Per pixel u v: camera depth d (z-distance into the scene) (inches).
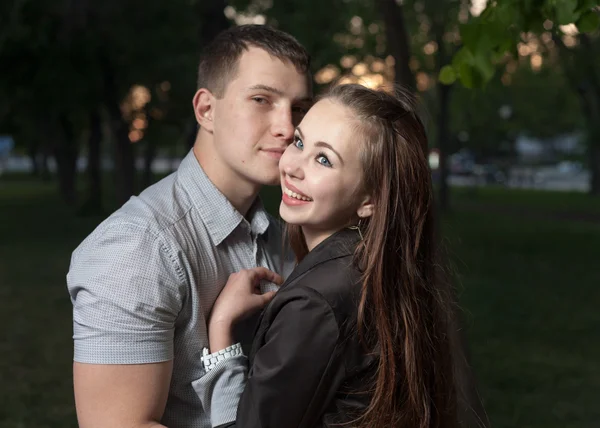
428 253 75.2
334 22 725.9
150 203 73.1
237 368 71.7
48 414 221.1
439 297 77.5
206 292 75.4
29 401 232.5
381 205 70.0
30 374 263.3
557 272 488.7
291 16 717.3
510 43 93.8
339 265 68.4
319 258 69.6
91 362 66.6
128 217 70.4
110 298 66.5
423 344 72.3
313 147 70.7
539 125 1774.1
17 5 606.9
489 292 410.3
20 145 1439.5
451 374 79.4
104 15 663.8
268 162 76.9
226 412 70.0
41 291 429.7
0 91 698.2
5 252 602.9
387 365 67.5
